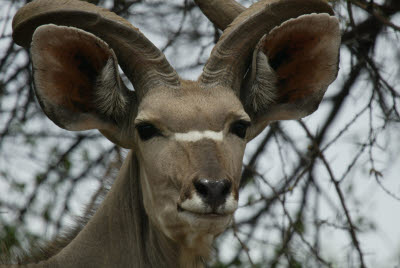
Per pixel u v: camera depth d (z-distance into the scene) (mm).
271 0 10258
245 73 10492
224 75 9984
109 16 9961
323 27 9977
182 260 9828
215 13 11344
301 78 10438
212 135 9352
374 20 14758
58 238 10656
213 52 10078
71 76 9742
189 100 9617
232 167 9383
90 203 10898
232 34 10094
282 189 14430
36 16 9836
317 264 13961
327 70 10297
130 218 10188
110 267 10094
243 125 9734
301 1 10281
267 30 10258
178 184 9219
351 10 13711
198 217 8977
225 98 9734
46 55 9492
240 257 14914
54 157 15172
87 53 9672
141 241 10125
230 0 11305
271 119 10562
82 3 9945
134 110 10000
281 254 13516
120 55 10023
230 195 9008
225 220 9039
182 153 9289
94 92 9891
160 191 9438
